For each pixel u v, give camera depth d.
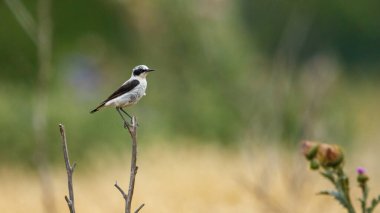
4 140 18.53
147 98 22.39
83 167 17.12
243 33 26.88
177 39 24.25
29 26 9.62
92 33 24.52
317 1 47.41
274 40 37.25
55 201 11.88
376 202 5.36
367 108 33.06
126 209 4.93
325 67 14.08
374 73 51.12
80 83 22.17
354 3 49.12
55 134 18.91
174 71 23.72
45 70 9.61
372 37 51.06
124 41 24.48
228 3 25.31
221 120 21.75
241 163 13.88
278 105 12.07
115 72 23.45
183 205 10.71
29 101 19.92
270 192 10.66
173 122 22.16
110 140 19.05
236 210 10.21
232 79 23.08
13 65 23.28
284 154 13.77
